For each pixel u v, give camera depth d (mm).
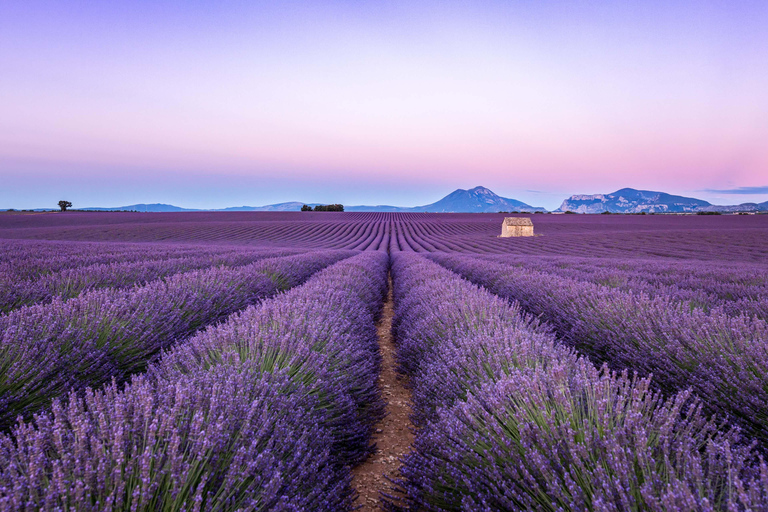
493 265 11836
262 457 1561
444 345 3748
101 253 13508
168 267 9180
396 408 3930
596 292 5516
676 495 1225
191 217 75938
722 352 2916
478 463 1890
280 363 2865
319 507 1743
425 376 3320
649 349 3463
